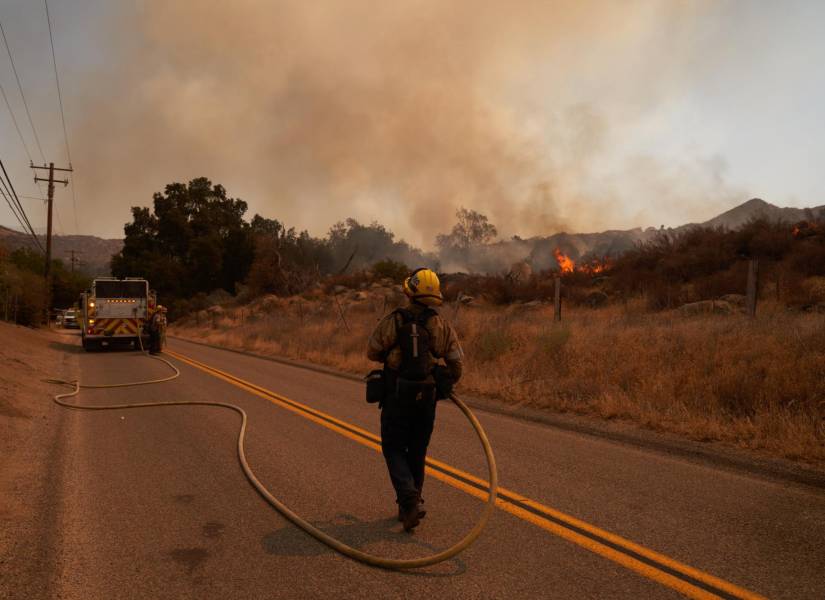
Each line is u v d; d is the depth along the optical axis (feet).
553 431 25.73
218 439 24.27
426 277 14.44
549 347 39.60
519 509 15.49
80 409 31.73
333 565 12.19
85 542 13.39
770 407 23.76
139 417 29.43
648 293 70.69
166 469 19.72
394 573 11.80
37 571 11.82
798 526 14.12
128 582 11.38
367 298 127.95
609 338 40.01
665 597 10.66
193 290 238.48
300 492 17.11
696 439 23.09
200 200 261.03
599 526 14.24
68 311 170.30
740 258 75.61
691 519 14.66
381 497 16.67
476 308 87.40
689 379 28.63
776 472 18.74
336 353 61.00
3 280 113.70
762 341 31.65
